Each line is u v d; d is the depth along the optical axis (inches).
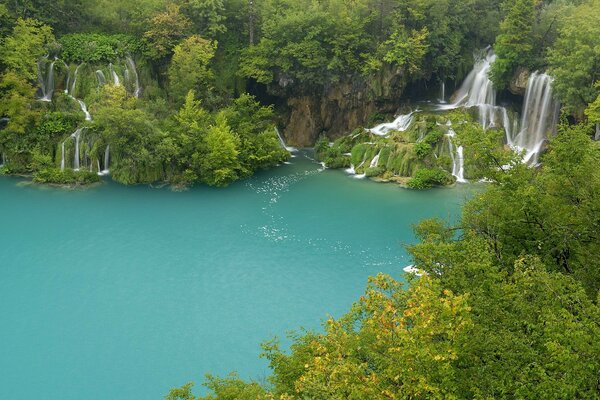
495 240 1042.1
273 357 932.6
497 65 2714.1
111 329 1498.5
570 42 2396.7
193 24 2930.6
